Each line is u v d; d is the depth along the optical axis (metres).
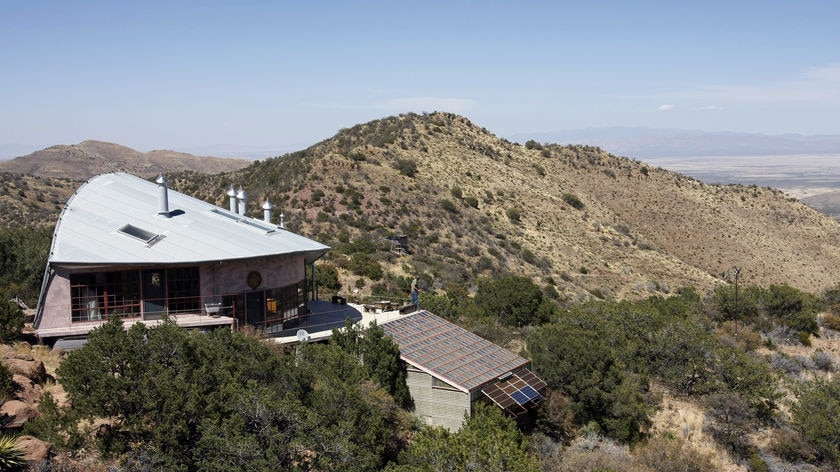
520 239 83.38
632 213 114.69
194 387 16.45
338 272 52.16
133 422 15.58
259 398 16.97
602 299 69.81
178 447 15.76
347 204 77.06
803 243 114.75
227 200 86.19
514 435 21.97
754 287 56.97
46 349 23.73
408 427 22.48
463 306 42.59
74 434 15.34
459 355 27.80
